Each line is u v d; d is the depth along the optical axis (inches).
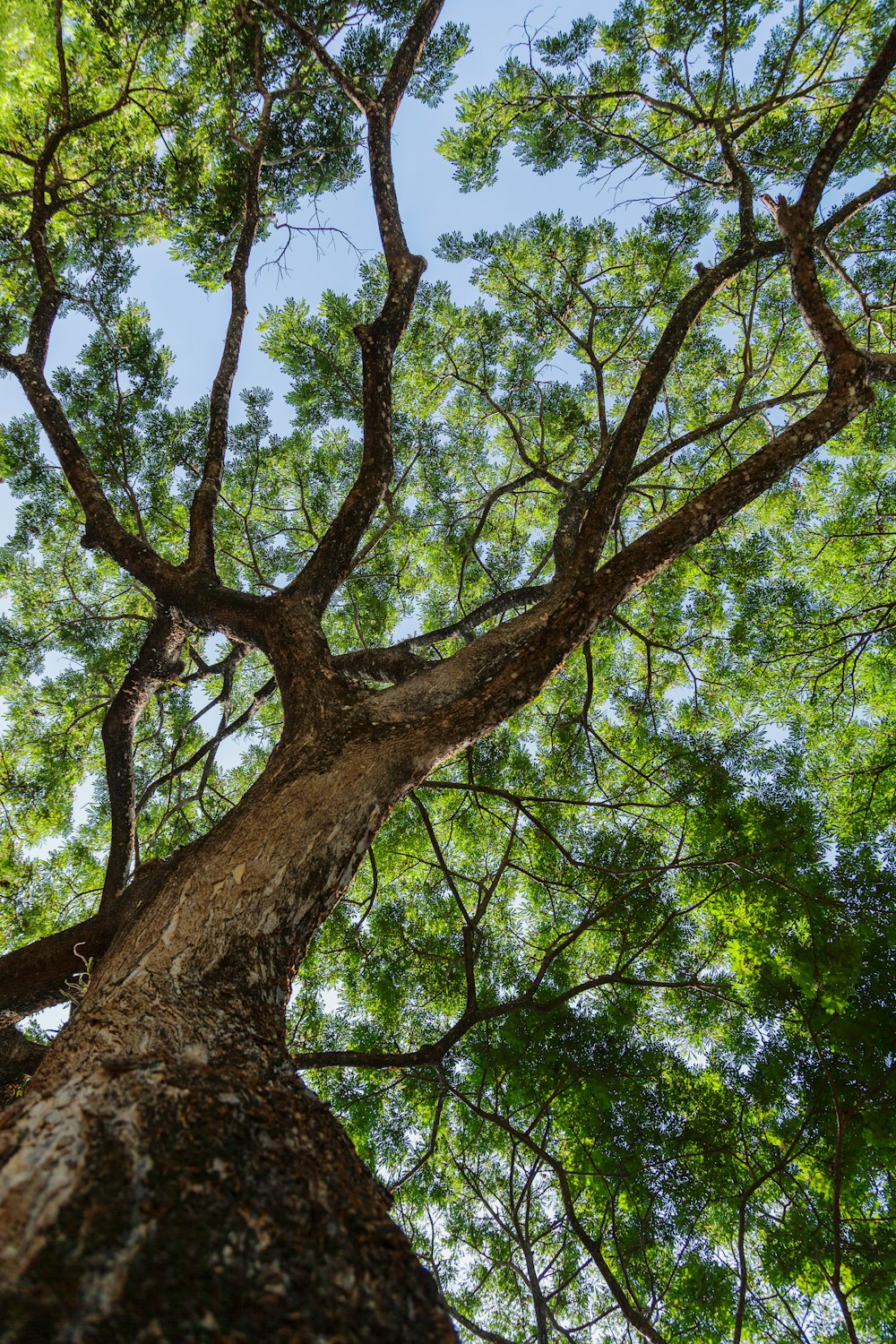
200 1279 40.3
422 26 211.0
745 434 341.7
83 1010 74.4
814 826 210.5
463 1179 210.7
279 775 109.3
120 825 188.1
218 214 282.5
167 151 281.3
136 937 86.1
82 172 280.1
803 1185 180.1
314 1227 48.2
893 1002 183.5
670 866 195.5
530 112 289.0
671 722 303.7
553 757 300.2
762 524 331.3
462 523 363.3
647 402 160.7
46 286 231.5
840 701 274.5
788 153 275.7
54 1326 34.9
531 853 275.3
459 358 333.1
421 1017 248.1
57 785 293.1
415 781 109.4
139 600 321.1
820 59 269.9
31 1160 47.6
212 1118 55.9
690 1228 183.2
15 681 300.5
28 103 272.1
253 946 83.4
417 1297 45.5
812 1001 182.5
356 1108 213.0
